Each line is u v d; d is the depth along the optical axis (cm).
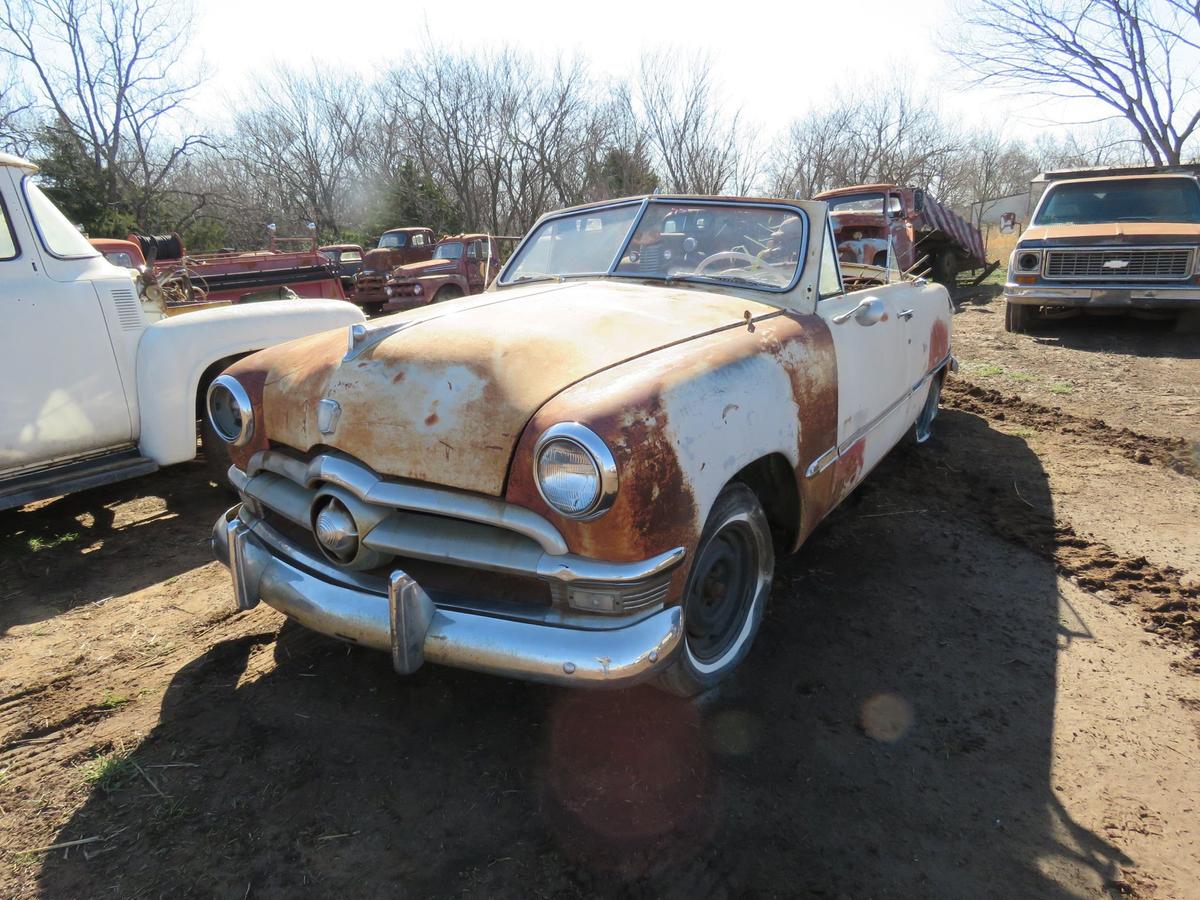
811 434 273
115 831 205
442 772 225
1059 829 205
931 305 467
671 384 210
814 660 279
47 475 385
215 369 451
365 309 1786
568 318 252
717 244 331
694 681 236
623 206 363
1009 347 862
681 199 349
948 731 242
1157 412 596
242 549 248
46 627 312
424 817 208
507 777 223
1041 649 287
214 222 2880
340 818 208
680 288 319
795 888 187
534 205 3089
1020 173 4847
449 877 190
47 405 383
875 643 290
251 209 3262
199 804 214
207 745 238
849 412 312
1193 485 449
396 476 215
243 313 449
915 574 344
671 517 202
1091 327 947
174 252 1059
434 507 207
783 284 309
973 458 499
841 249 1158
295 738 240
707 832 203
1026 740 238
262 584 244
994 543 375
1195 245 815
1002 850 199
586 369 216
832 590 329
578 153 2983
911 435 520
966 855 197
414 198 3089
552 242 376
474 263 1549
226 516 271
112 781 223
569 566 196
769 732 241
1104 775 224
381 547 215
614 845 199
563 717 249
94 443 404
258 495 253
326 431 227
